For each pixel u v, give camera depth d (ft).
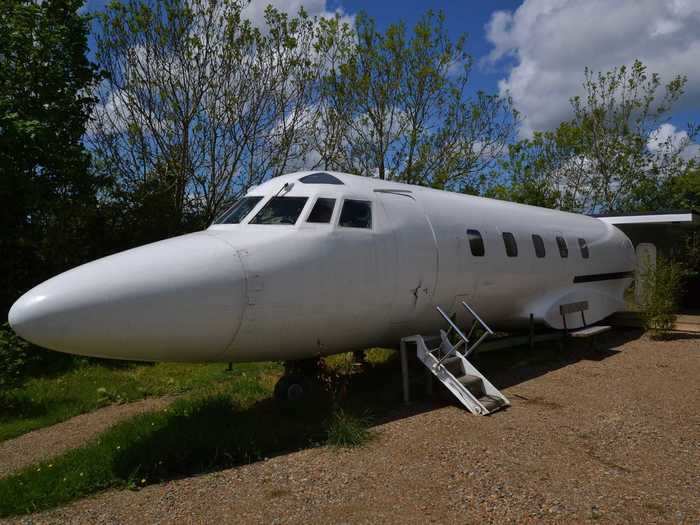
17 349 26.00
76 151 37.04
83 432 20.97
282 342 19.04
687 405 21.08
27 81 35.50
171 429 17.95
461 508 12.52
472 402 20.33
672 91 88.48
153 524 12.20
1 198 35.37
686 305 53.67
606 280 37.88
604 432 17.93
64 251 39.37
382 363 29.30
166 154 49.06
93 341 15.25
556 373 27.27
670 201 90.58
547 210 35.19
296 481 14.28
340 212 20.25
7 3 35.17
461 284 24.47
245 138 50.72
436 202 24.94
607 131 92.27
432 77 60.95
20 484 14.51
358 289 20.11
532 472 14.56
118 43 47.83
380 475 14.51
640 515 12.06
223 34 49.39
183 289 16.28
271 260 18.11
